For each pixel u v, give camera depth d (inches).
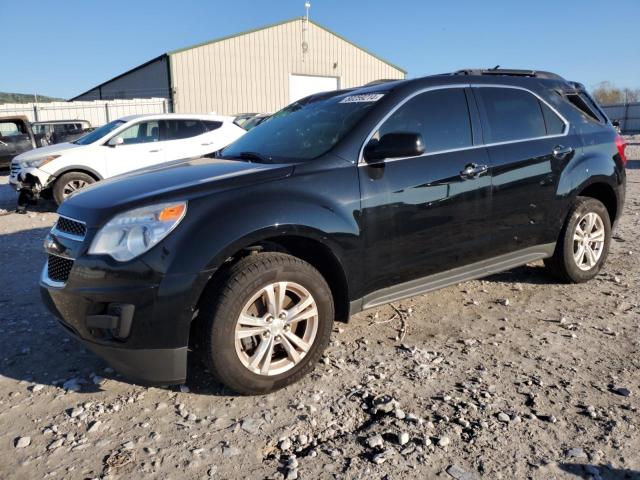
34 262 250.4
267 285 120.7
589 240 193.5
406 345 149.9
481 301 183.8
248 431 111.7
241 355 120.6
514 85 175.8
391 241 140.3
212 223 116.7
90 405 123.0
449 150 153.7
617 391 123.9
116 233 116.5
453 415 115.3
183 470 100.0
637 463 99.3
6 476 99.0
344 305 138.1
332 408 119.4
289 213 123.1
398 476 96.9
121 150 402.9
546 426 110.9
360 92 161.0
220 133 435.8
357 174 135.9
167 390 128.8
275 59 1248.2
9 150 657.0
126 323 113.3
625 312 171.3
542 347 147.7
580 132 187.8
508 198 163.5
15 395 128.1
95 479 97.7
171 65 1133.1
